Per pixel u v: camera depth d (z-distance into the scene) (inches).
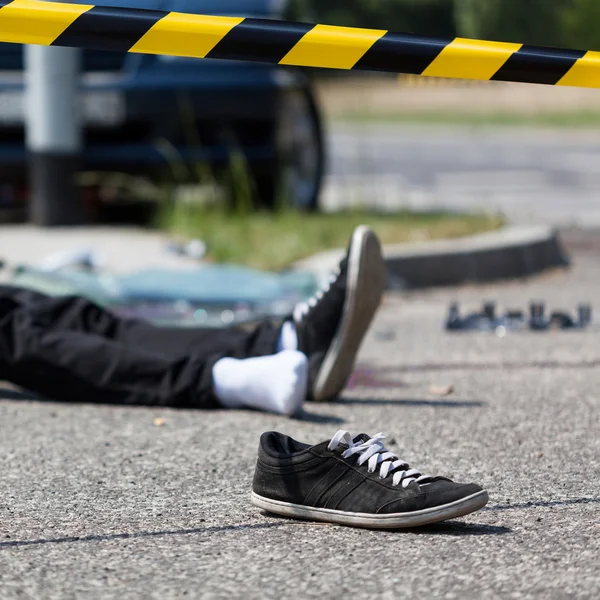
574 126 3144.7
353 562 287.0
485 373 530.9
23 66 903.1
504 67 314.8
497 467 377.7
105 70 895.7
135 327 480.1
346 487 312.8
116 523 320.5
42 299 485.4
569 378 518.3
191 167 911.7
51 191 914.1
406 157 2206.0
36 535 310.2
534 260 848.3
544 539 303.4
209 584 273.4
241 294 644.1
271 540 305.0
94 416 449.1
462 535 306.8
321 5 4699.8
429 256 778.2
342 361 458.0
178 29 301.3
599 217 1188.5
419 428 430.0
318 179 983.6
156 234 896.3
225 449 400.5
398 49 309.7
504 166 1972.2
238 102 903.7
